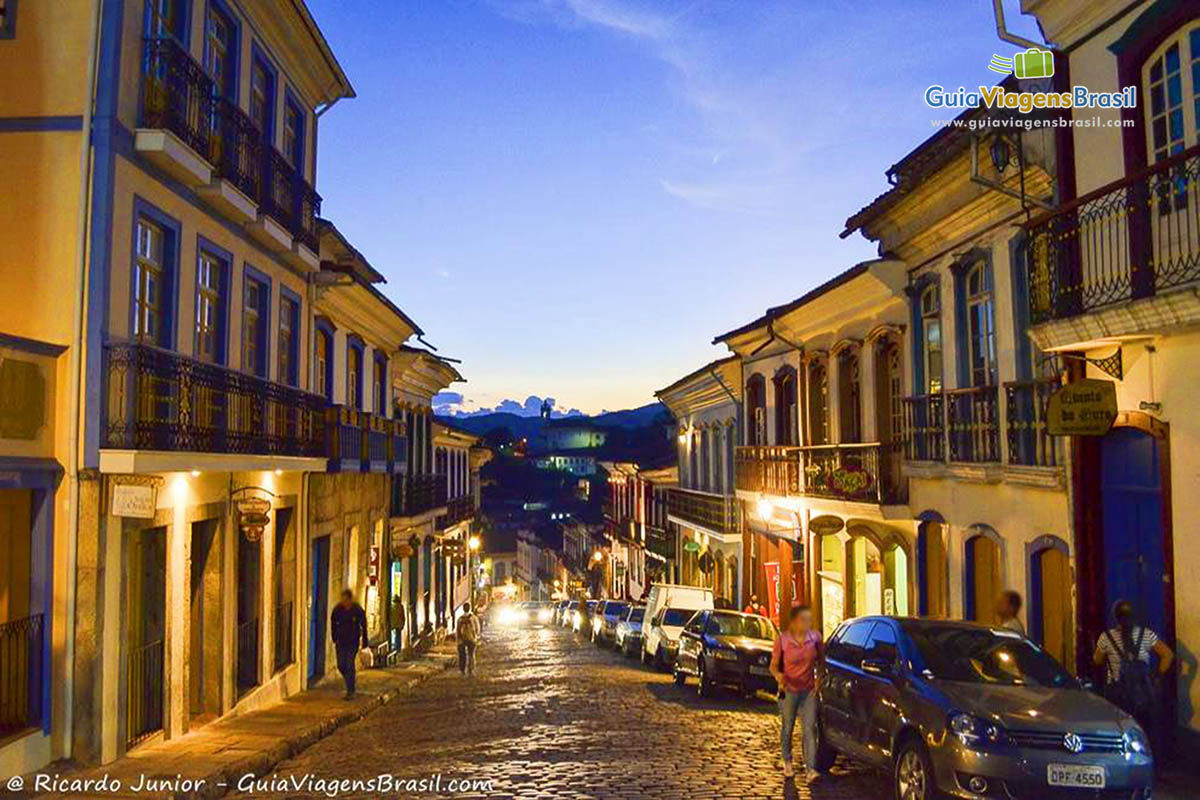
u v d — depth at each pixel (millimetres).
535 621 66562
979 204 14156
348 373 22016
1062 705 8219
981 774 7707
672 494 36344
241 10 14484
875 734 9102
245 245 14906
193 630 13898
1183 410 10234
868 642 9945
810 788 9555
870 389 19062
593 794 9211
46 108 10836
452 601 39875
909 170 15195
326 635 19688
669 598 25172
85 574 10445
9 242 10688
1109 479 11711
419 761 11273
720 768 10508
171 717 12305
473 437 41906
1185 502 10195
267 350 15930
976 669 8930
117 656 10953
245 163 14117
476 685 21000
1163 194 10109
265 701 15797
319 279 18312
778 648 10219
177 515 12461
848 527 19578
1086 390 10961
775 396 25328
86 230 10688
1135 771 7824
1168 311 9578
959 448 14773
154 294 12133
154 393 11250
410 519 26750
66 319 10625
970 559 15102
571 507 96188
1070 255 11641
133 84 11359
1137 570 11219
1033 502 13094
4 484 9602
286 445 15250
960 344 15039
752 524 27750
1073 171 12039
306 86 17953
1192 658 10039
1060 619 12734
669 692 18406
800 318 22469
